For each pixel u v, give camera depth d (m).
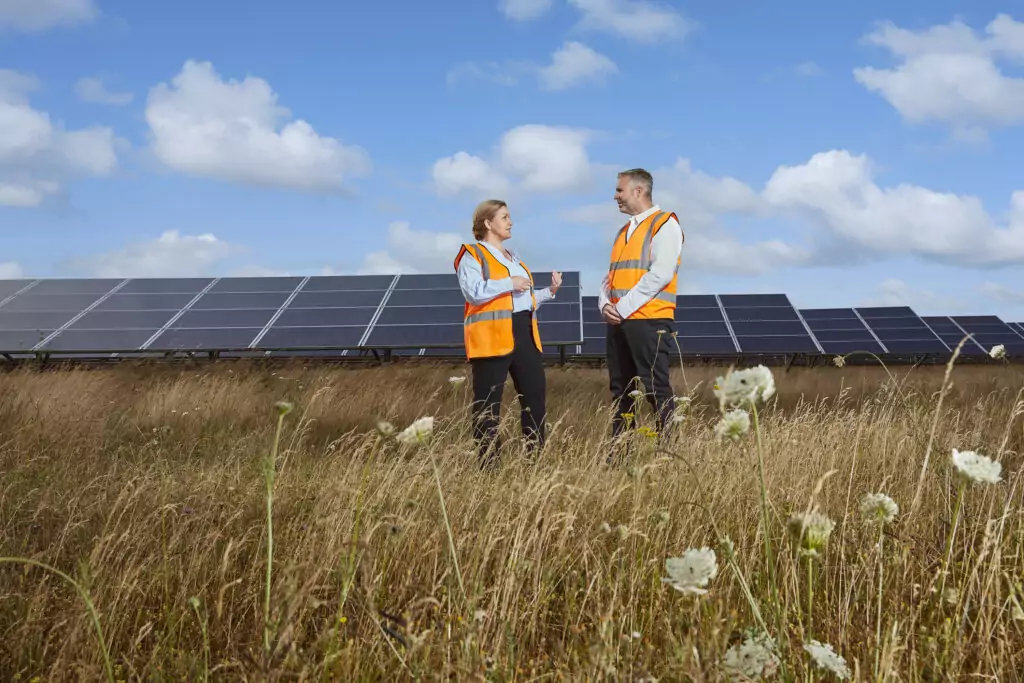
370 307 21.25
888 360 25.98
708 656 1.83
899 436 4.84
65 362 16.41
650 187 6.24
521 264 6.29
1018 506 3.53
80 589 1.88
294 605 2.01
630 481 3.59
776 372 14.59
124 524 3.73
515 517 3.37
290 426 7.26
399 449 5.18
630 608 2.53
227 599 2.93
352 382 11.65
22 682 2.54
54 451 6.10
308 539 3.10
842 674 1.77
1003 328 32.50
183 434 7.14
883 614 2.56
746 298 27.47
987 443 5.31
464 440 5.48
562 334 18.53
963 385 10.20
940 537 3.16
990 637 2.42
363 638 2.41
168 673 2.46
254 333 19.73
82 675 2.37
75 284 23.36
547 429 5.73
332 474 4.28
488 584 2.99
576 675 2.30
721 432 1.85
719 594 2.42
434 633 2.46
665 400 5.90
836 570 2.84
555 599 2.99
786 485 3.86
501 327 5.90
